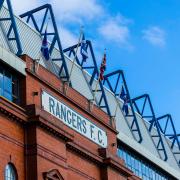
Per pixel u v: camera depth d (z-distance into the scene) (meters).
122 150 60.91
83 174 49.28
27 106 43.31
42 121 42.81
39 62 49.09
